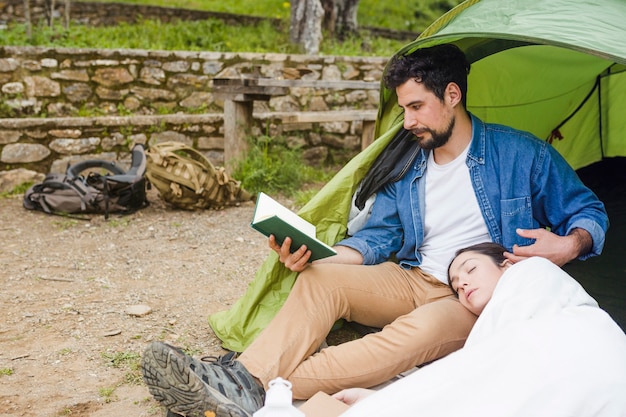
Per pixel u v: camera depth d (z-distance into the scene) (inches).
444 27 114.7
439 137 109.1
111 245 196.1
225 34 388.8
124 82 291.6
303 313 104.0
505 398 75.2
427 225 115.6
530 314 84.8
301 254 106.0
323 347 115.2
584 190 110.7
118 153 277.4
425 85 106.5
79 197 223.9
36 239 199.9
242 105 267.4
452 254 113.4
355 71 335.6
